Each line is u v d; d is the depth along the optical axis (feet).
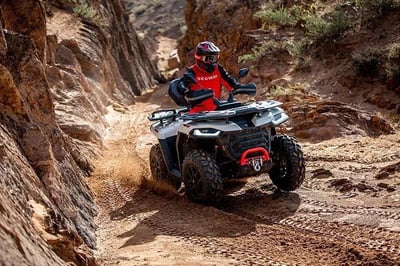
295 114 45.83
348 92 57.98
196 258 17.76
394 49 57.00
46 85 26.09
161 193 28.96
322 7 78.89
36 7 36.76
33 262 8.98
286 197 26.11
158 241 20.29
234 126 24.94
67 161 26.07
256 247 19.19
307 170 31.04
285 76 67.00
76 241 16.16
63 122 45.73
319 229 20.99
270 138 26.37
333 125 43.09
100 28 100.94
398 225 20.31
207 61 27.45
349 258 17.33
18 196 14.47
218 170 24.97
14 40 25.46
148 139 54.44
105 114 72.43
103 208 27.09
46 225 14.83
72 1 100.78
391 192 24.97
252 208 25.11
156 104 98.99
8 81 20.70
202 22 113.19
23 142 19.94
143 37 293.64
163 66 248.93
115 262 17.22
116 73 104.68
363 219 21.48
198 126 25.12
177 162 28.78
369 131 44.27
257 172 25.23
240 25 93.86
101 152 46.26
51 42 56.80
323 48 66.95
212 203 25.39
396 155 33.09
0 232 8.45
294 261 17.33
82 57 78.48
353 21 68.03
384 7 65.36
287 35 79.36
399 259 16.72
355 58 59.11
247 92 28.09
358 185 26.17
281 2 89.97
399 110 52.01
